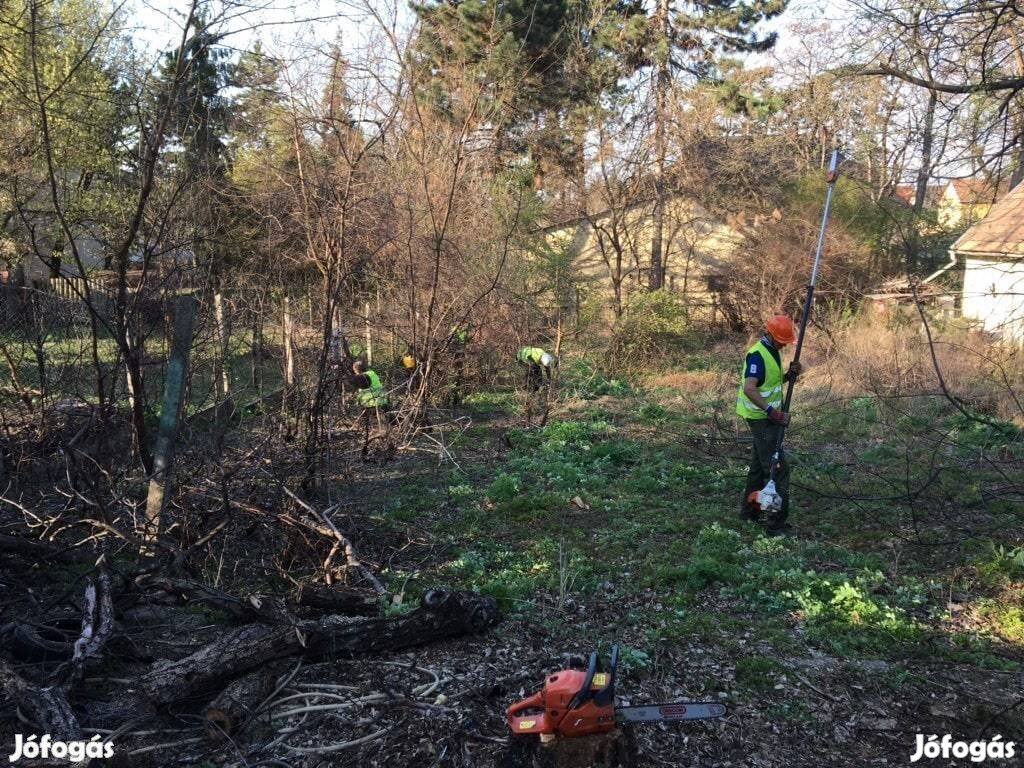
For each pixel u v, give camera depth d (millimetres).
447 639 4723
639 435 11602
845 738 3822
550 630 4895
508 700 4031
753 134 24297
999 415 10953
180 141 7809
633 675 4352
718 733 3822
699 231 26953
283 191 9461
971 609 5273
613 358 18438
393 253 11953
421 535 6965
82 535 6328
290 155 9711
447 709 3896
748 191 25344
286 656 4277
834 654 4645
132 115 7523
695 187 24000
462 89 13719
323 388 6938
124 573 5047
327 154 9352
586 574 5938
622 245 26094
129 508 6199
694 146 23062
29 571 5520
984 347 13117
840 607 5184
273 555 6223
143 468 6465
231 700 3869
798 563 6078
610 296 21594
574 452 10422
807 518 7398
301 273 10289
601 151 21672
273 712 3955
